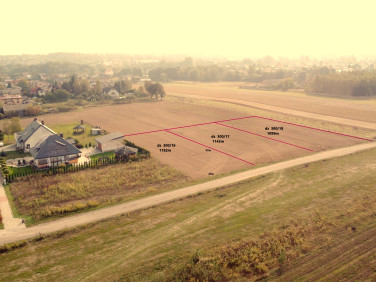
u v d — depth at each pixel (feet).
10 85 635.25
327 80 572.51
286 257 107.76
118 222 134.21
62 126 326.03
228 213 140.97
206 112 403.95
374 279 95.61
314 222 129.90
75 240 120.57
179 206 148.87
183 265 104.27
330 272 99.35
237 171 194.39
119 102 481.05
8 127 274.77
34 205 149.79
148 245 116.78
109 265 105.09
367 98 517.55
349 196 154.51
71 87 549.54
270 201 152.15
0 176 187.73
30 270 102.63
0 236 122.31
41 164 201.36
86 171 195.62
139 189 169.48
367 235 118.83
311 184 171.63
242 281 97.45
